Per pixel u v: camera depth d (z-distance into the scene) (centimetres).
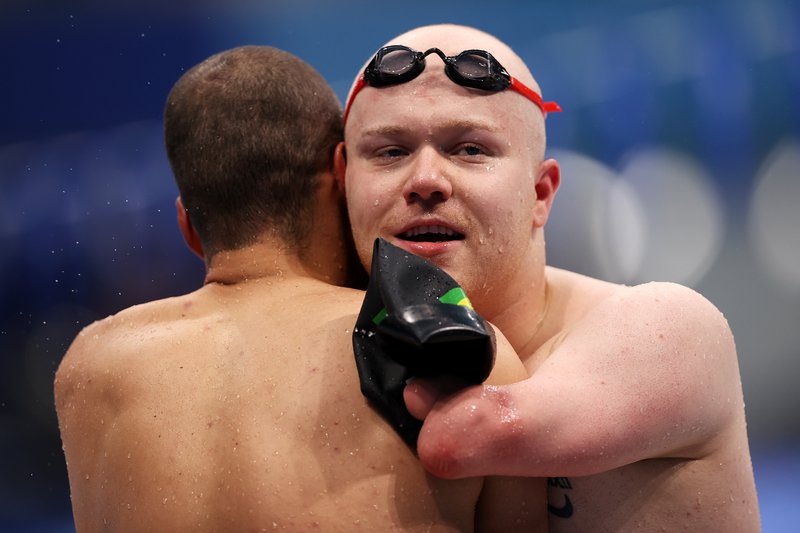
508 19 2220
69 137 1961
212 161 548
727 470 563
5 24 1933
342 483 448
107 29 1991
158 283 1880
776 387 2239
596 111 2200
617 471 557
